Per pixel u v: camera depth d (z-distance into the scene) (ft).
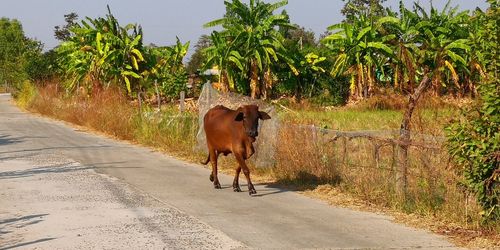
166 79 118.21
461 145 24.29
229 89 120.88
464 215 26.02
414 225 26.14
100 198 32.07
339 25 123.54
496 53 24.30
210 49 122.31
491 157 23.88
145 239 23.80
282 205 30.55
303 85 128.67
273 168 39.65
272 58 121.80
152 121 61.36
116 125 67.10
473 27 30.96
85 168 42.88
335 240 23.67
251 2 120.47
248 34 118.01
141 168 43.29
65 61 125.70
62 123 84.84
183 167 44.11
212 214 28.40
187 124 57.11
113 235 24.41
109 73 109.60
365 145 34.60
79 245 22.90
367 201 30.96
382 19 121.08
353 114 89.35
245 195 33.35
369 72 119.75
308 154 37.17
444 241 23.58
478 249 22.49
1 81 245.86
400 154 29.81
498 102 23.67
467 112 24.79
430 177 28.22
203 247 22.67
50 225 26.08
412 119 31.48
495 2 24.71
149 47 126.72
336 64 121.70
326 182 35.73
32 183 36.60
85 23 115.85
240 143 33.24
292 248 22.53
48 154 50.80
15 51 211.41
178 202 31.22
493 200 24.77
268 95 123.34
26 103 127.24
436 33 119.44
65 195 32.89
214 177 35.68
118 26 115.34
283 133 38.81
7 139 63.41
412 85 36.04
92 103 79.46
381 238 24.00
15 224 26.27
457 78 106.11
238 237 24.13
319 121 68.44
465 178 25.12
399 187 29.81
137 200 31.65
